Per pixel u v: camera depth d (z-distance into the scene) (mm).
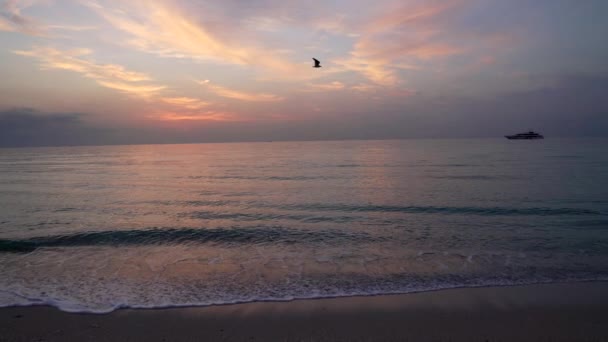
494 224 14680
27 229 14422
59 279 9133
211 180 31938
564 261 10172
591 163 40500
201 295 8141
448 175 31719
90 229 14406
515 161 45594
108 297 8023
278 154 81125
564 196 20250
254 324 6781
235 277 9305
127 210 18719
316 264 10289
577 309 7230
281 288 8547
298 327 6660
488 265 9977
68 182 31031
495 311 7223
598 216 15602
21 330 6508
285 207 19141
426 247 11789
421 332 6457
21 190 26109
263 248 11984
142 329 6590
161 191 25469
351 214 17203
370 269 9820
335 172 37000
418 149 93188
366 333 6434
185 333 6457
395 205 19000
